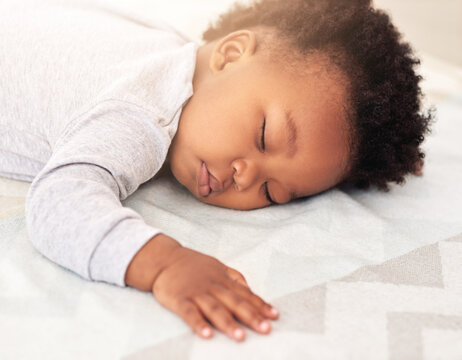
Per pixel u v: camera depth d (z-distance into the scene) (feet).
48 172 2.40
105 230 2.14
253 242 2.60
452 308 2.26
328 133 2.78
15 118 2.97
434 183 3.39
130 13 3.59
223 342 1.94
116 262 2.11
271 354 1.92
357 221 2.83
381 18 3.14
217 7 5.06
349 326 2.09
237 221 2.82
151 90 2.77
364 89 2.86
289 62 2.89
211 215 2.85
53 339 1.94
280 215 2.92
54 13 3.29
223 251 2.51
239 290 2.09
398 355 1.98
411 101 3.02
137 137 2.59
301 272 2.37
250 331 2.00
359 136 2.88
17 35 3.09
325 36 2.97
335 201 2.97
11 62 3.02
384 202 3.16
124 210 2.25
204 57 3.14
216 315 1.98
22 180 3.04
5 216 2.66
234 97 2.80
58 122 2.87
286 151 2.74
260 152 2.77
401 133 3.00
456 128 4.07
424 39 6.62
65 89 2.89
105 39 3.08
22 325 1.99
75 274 2.25
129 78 2.75
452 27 7.01
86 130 2.56
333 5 3.17
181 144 2.83
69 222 2.20
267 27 3.26
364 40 2.98
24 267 2.27
